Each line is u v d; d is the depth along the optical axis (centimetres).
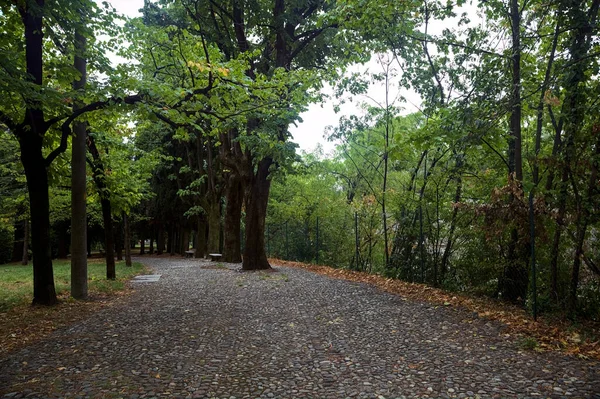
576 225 692
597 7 723
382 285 1116
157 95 816
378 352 544
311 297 956
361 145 2030
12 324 707
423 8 1095
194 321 731
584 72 739
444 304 834
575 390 406
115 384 434
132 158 2064
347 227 1712
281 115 1098
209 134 1010
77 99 796
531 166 895
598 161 654
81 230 993
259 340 606
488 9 928
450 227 1012
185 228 3344
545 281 788
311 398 398
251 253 1592
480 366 481
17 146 1441
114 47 1105
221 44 1470
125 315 788
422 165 1259
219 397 401
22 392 412
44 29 877
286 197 2398
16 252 3197
